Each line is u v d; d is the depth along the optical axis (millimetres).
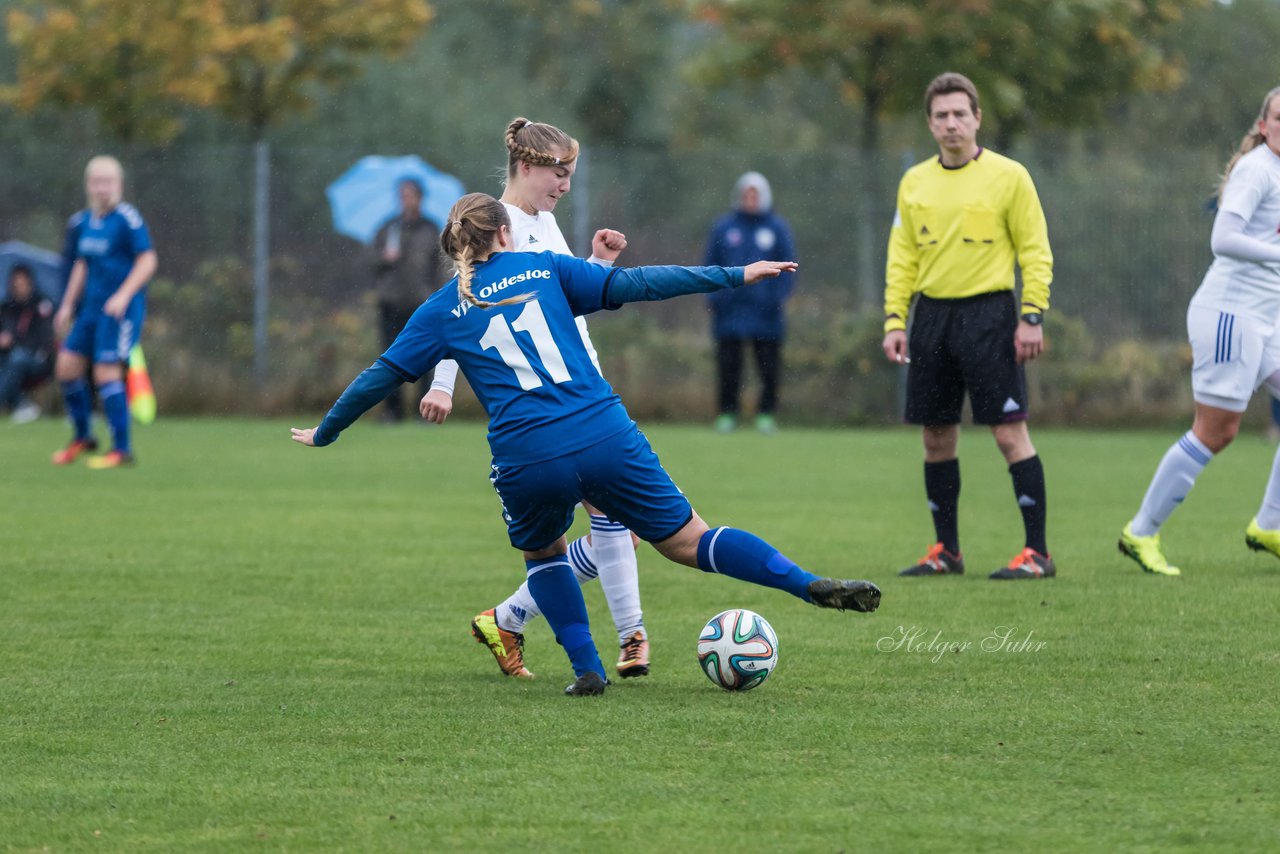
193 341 71812
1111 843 12445
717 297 65000
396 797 13844
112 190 47469
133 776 14625
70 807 13633
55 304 70000
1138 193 68625
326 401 71688
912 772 14539
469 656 20922
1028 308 27906
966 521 36781
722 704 17578
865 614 23797
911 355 28719
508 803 13625
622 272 17828
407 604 25109
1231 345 27281
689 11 86750
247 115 89500
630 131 118062
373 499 40688
